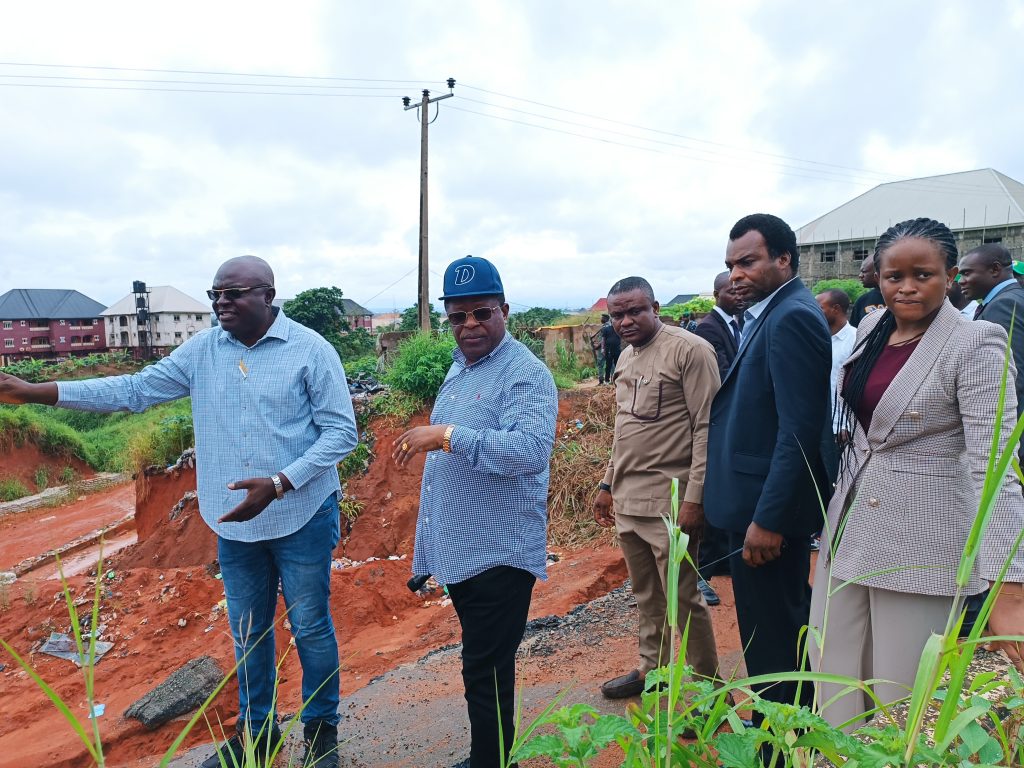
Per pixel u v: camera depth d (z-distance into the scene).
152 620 6.61
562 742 1.25
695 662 3.14
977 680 1.33
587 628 4.46
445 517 2.61
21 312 70.94
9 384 2.96
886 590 2.06
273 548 3.14
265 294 3.15
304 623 3.14
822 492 2.32
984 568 1.81
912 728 1.12
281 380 3.13
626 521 3.31
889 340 2.15
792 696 2.40
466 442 2.40
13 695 5.69
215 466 3.19
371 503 8.39
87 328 74.31
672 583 1.34
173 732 4.31
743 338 2.63
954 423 1.97
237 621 3.22
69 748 4.24
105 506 16.89
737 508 2.49
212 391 3.19
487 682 2.55
